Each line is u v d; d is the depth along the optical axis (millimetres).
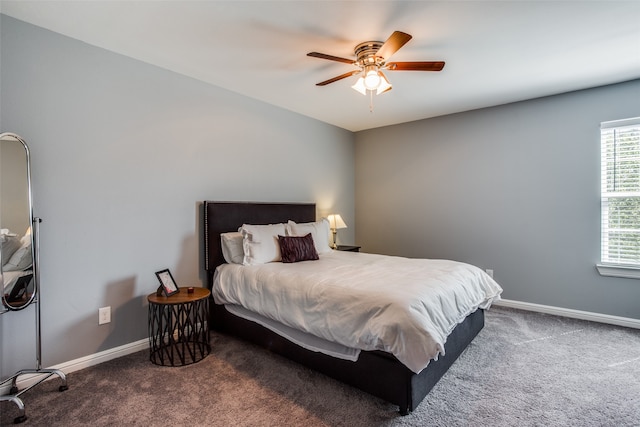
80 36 2215
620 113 3041
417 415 1751
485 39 2236
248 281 2594
